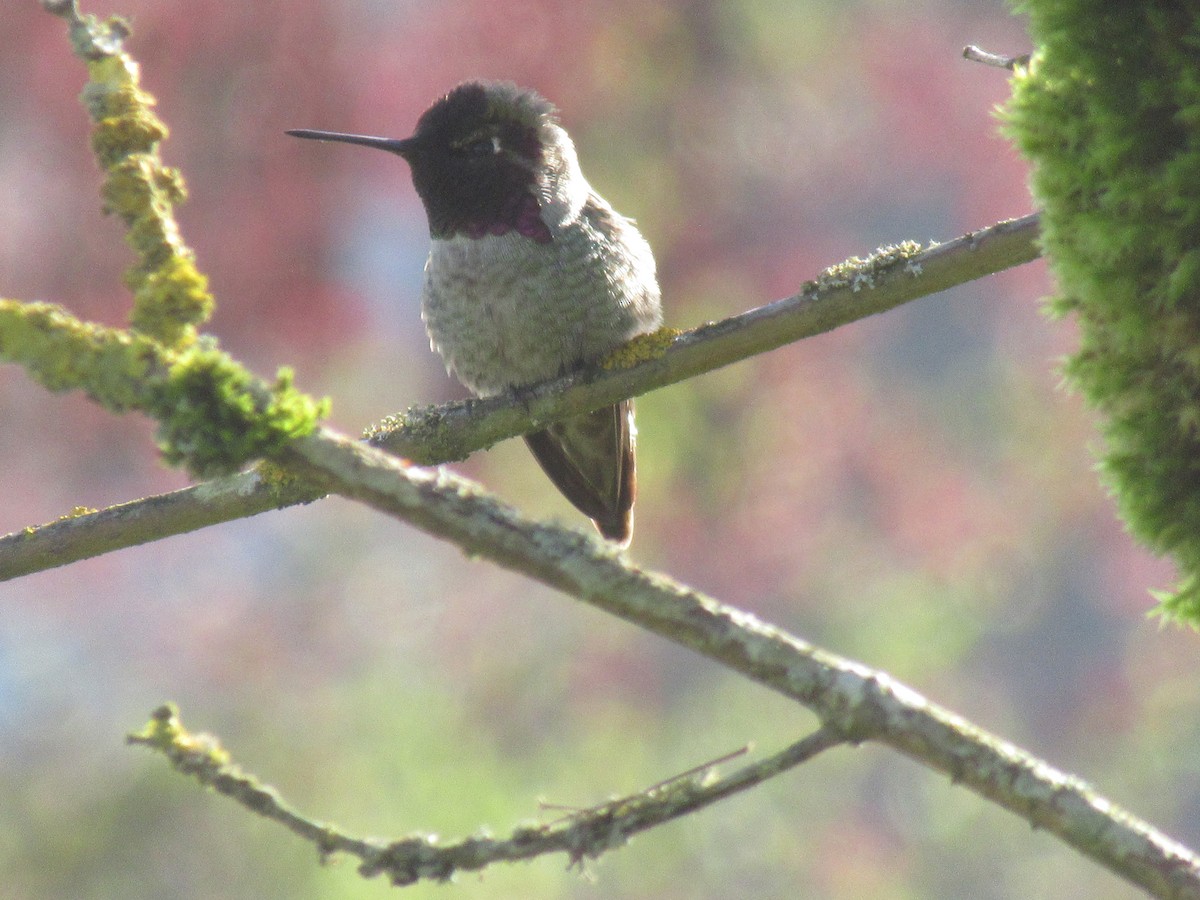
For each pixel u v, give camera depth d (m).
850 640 16.61
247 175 16.52
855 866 14.75
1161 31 2.65
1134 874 2.23
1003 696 17.72
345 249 17.20
